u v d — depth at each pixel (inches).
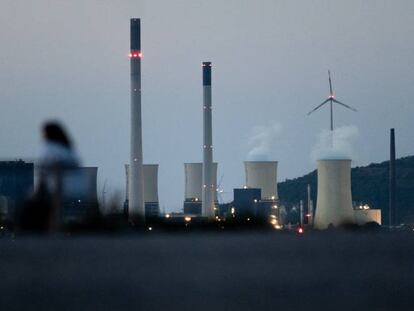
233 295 1553.9
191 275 1819.6
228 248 2464.3
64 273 1830.7
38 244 2150.6
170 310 1400.1
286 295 1539.1
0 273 1827.0
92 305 1439.5
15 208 1991.9
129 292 1573.6
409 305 1428.4
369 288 1609.3
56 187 1947.6
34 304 1439.5
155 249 2406.5
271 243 2682.1
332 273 1845.5
